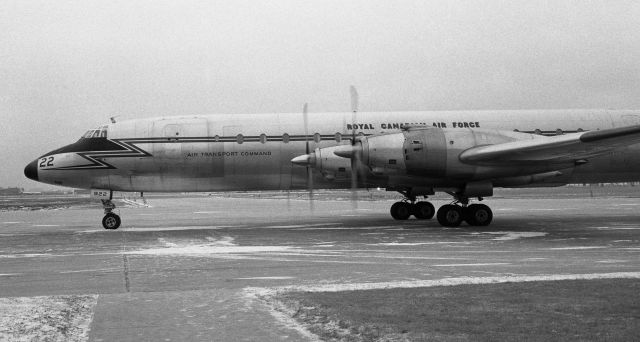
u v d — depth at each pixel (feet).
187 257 43.91
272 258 42.55
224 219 95.86
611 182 75.10
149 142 69.87
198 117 71.61
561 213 95.71
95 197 72.33
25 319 23.54
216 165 70.18
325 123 71.56
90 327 22.26
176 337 20.72
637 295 26.03
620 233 58.95
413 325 21.45
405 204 82.23
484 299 25.63
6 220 106.63
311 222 82.02
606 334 19.66
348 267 37.47
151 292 29.30
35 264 41.29
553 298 25.54
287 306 25.25
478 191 64.95
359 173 67.15
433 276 33.35
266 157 70.44
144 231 71.05
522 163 62.39
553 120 73.36
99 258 44.21
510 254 43.19
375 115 72.59
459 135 62.95
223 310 24.77
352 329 21.18
